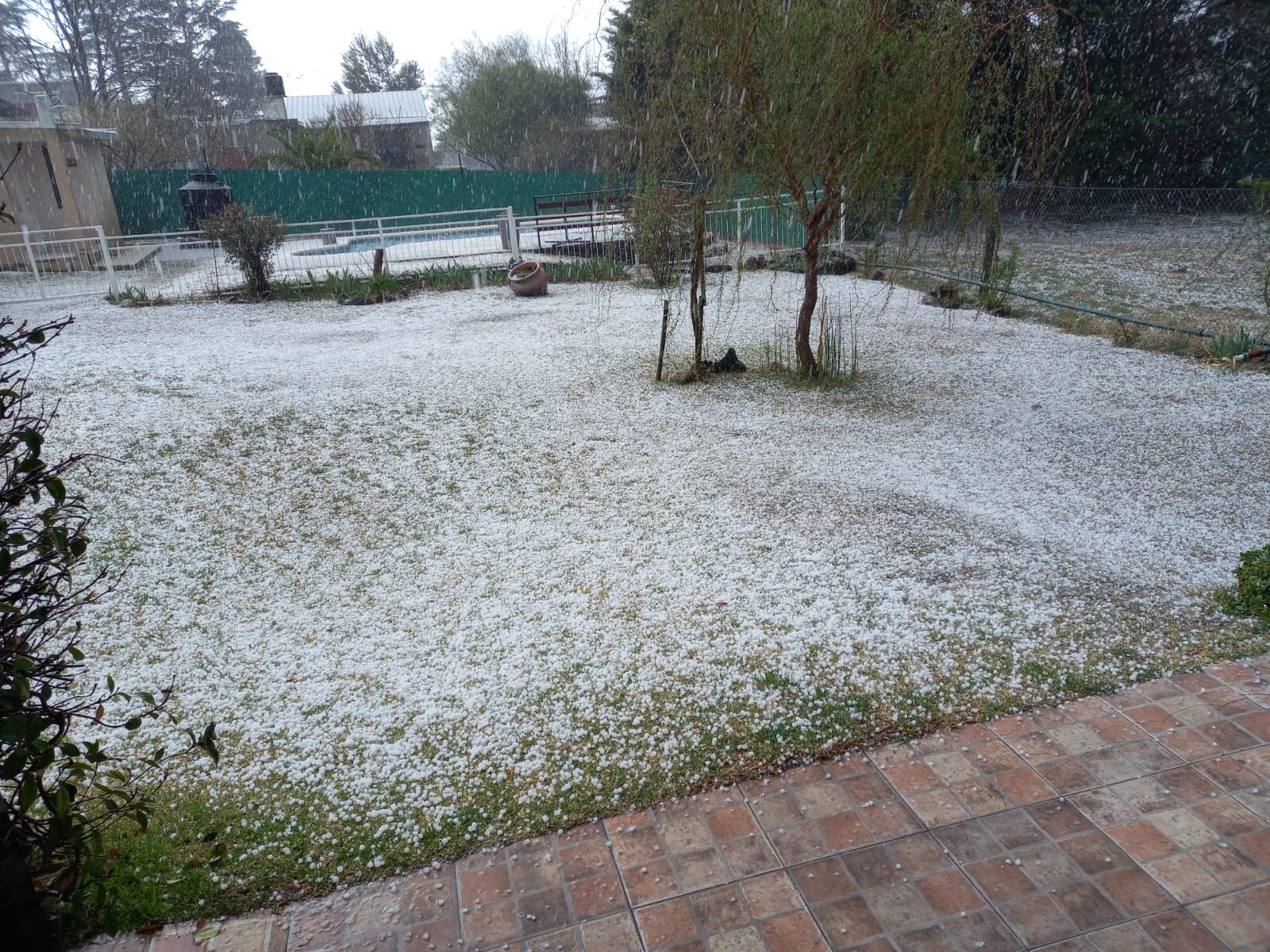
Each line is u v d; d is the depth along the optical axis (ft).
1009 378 23.40
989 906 6.63
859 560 12.93
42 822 6.35
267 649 11.27
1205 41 56.70
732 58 18.52
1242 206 55.98
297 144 71.00
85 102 83.51
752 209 22.57
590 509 15.40
